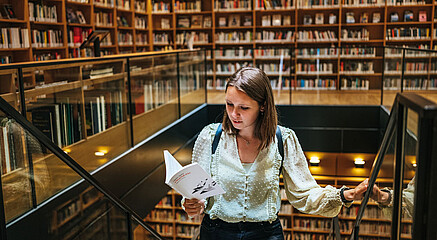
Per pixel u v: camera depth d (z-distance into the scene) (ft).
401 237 3.66
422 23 31.71
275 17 33.65
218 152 5.08
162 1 36.32
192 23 35.45
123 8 31.19
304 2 32.68
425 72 14.85
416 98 3.07
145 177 14.98
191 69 21.76
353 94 23.82
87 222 7.97
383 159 4.84
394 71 20.06
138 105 14.56
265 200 4.99
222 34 34.83
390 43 32.58
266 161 4.95
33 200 6.94
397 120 3.52
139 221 9.81
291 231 27.71
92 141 11.46
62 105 9.93
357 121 23.80
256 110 4.72
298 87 24.32
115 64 12.67
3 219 6.19
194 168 4.41
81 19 26.12
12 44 19.92
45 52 23.82
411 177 3.23
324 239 27.35
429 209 2.86
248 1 33.71
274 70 24.59
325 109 24.07
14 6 20.59
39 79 8.96
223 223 5.00
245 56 24.89
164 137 16.83
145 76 15.11
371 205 5.61
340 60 23.73
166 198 29.25
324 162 24.53
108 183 12.13
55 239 7.27
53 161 7.10
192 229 29.04
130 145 13.97
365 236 6.16
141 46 35.53
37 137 6.51
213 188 4.74
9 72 8.01
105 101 12.16
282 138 5.12
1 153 6.39
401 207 3.65
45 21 22.31
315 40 33.30
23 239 6.72
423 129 2.81
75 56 25.22
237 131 5.05
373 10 32.76
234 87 4.64
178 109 19.35
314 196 4.94
